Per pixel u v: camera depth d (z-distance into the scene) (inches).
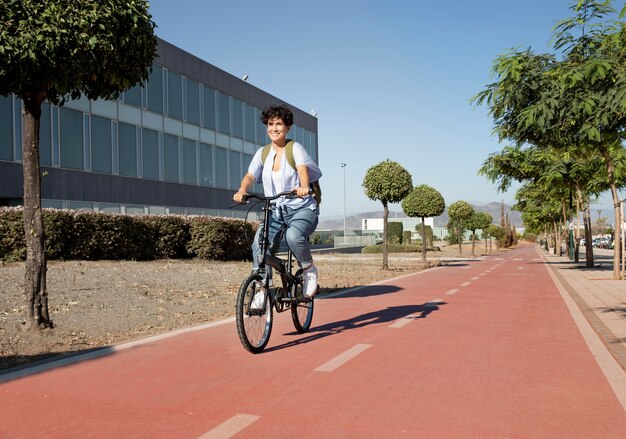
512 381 169.3
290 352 213.3
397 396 153.4
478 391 158.4
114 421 133.5
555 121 336.8
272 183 227.5
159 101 1074.7
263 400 150.1
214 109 1257.4
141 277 440.5
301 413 138.9
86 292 347.6
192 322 297.1
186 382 168.9
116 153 961.5
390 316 315.3
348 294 447.8
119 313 301.9
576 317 307.3
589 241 904.9
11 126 769.6
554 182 807.7
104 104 937.5
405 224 4079.7
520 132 404.8
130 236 569.3
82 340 240.8
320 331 264.1
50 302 309.7
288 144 226.2
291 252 240.4
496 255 1817.2
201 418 135.6
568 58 324.8
